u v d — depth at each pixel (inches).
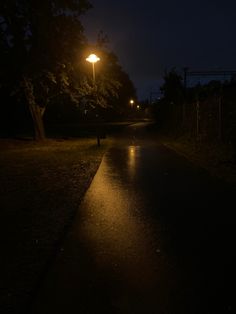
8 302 149.4
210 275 173.3
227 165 478.6
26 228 243.4
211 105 683.4
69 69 853.8
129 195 339.3
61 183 402.6
